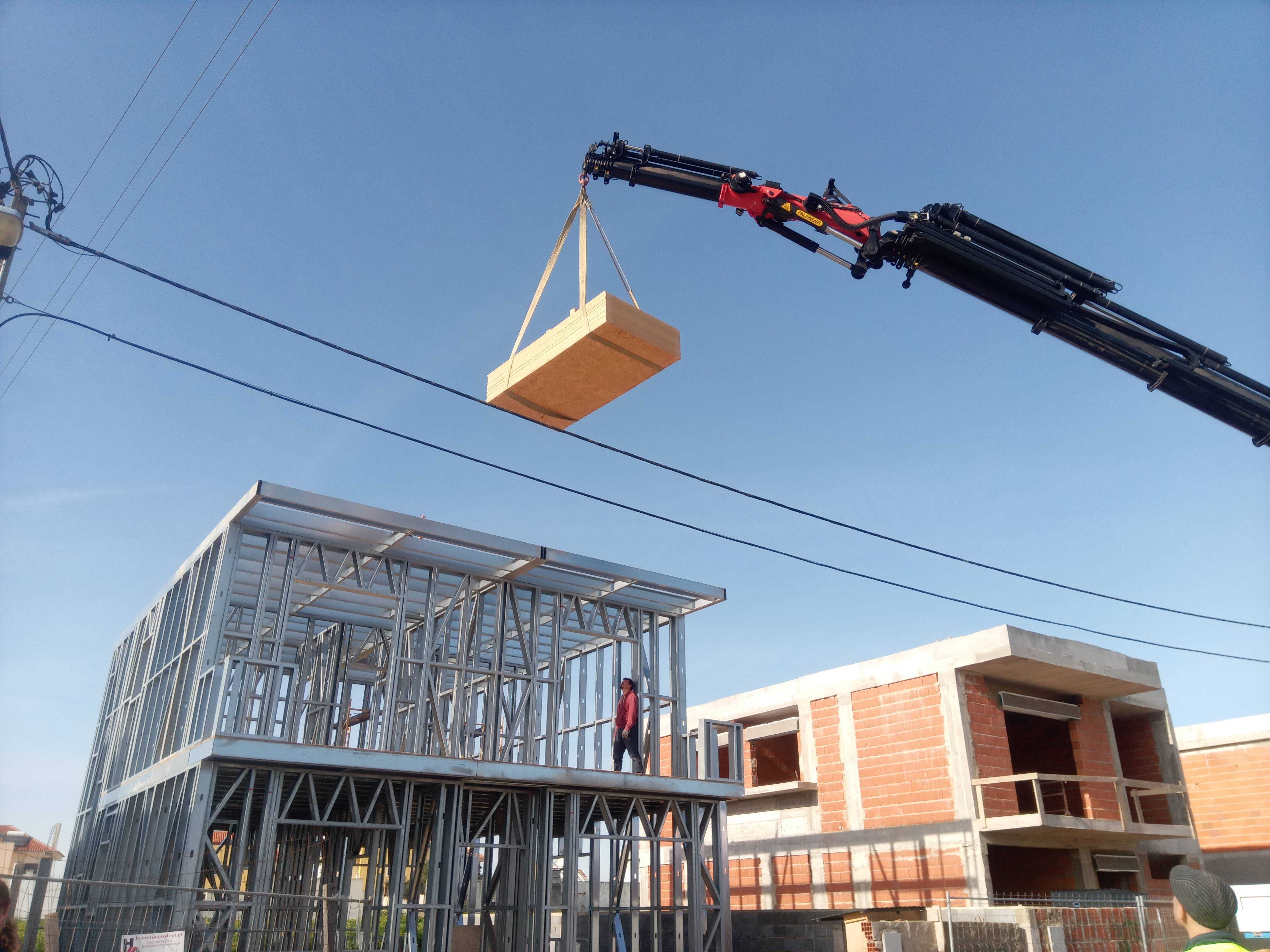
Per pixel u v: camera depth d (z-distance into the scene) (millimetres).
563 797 13625
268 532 12438
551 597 14977
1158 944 13023
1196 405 7164
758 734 21172
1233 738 22656
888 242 7430
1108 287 7211
